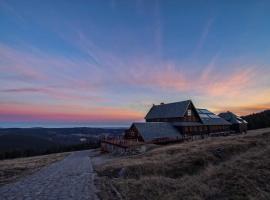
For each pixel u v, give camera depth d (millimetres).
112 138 53938
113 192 14688
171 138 49938
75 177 21000
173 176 19703
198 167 21172
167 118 59781
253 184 12000
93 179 19562
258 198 10469
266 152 18797
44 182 19078
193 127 56812
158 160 24422
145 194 13750
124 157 36969
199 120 60094
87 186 16797
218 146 28156
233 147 27078
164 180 16188
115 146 48375
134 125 50125
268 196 10594
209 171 16438
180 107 58656
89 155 53500
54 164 34688
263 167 14391
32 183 18859
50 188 16531
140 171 20344
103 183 17484
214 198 11547
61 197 13930
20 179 21250
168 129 52750
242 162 16438
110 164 27172
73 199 13430
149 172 20172
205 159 22750
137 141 45938
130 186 15555
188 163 21844
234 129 70125
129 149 41500
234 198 10992
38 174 24094
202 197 11938
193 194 12438
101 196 13883
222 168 16156
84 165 31234
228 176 13820
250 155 19188
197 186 13352
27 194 14977
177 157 24453
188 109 58719
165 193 13805
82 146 94000
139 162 23656
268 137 33500
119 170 21766
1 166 32688
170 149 31516
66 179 20094
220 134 63906
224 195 11555
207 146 29391
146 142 45062
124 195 13875
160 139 47938
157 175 19344
